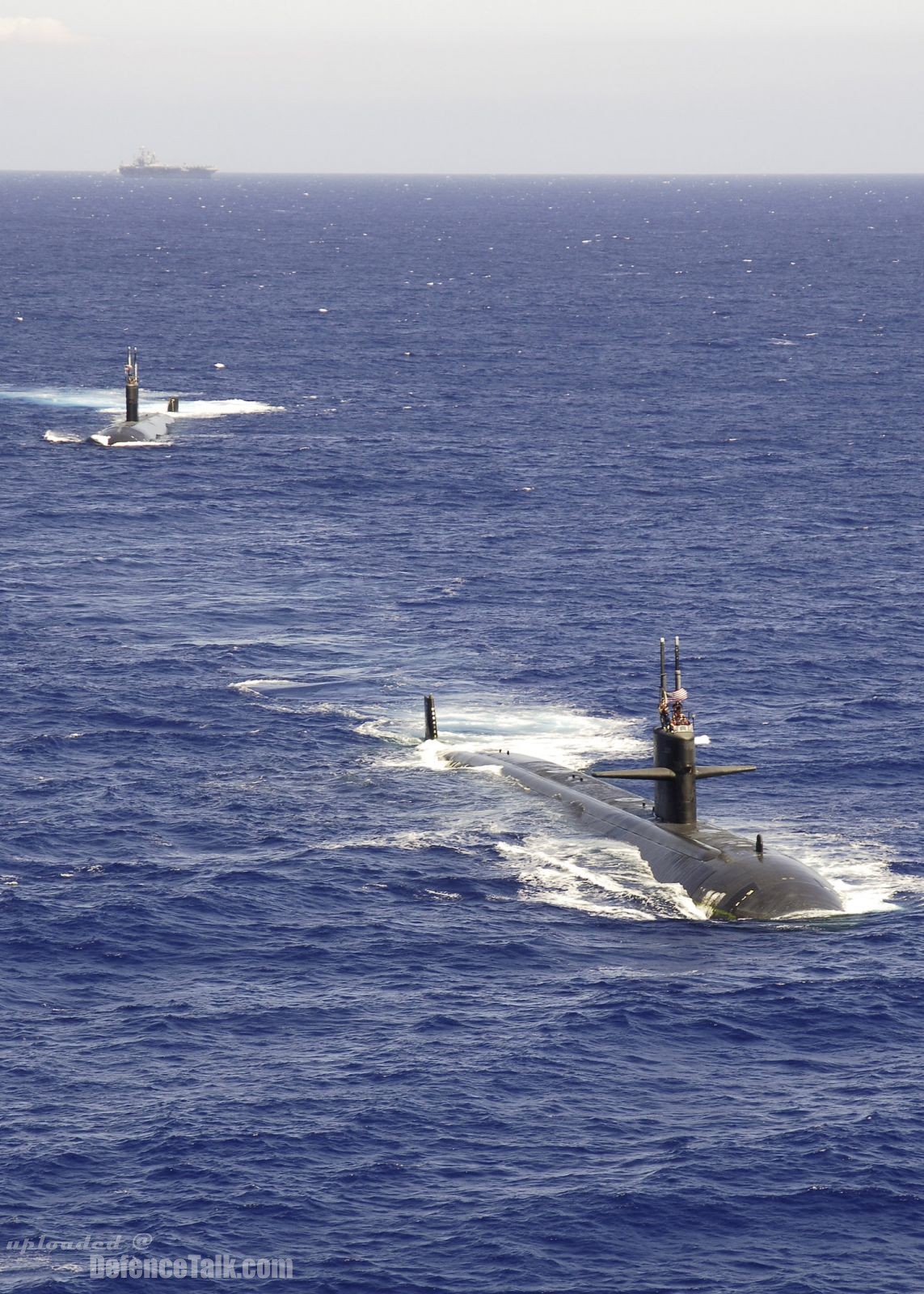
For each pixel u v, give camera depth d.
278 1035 158.50
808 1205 130.50
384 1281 121.81
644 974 171.75
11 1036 157.38
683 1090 148.25
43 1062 152.25
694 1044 156.50
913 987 167.75
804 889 187.88
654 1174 134.50
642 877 197.62
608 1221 128.50
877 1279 122.06
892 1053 154.88
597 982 169.62
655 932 182.75
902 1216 129.12
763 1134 140.50
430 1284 121.50
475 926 184.50
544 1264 123.50
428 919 186.50
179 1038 157.62
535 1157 137.38
